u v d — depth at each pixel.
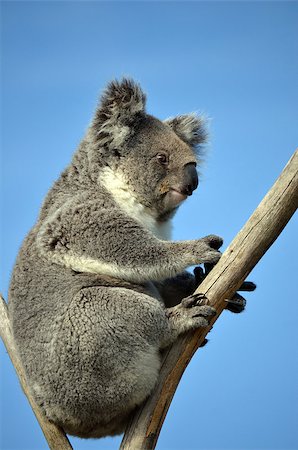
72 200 9.80
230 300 8.92
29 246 9.85
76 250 9.39
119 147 10.46
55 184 10.42
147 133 10.69
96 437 9.52
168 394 8.84
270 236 8.59
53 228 9.55
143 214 10.59
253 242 8.64
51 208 10.02
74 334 8.83
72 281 9.31
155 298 9.73
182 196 10.62
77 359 8.78
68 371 8.80
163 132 10.83
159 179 10.58
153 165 10.55
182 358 8.88
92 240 9.35
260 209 8.60
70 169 10.41
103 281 9.41
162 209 10.77
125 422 9.30
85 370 8.76
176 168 10.59
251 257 8.69
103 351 8.73
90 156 10.34
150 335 8.84
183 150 10.73
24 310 9.35
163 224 11.10
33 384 9.13
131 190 10.48
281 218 8.52
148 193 10.55
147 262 9.23
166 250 9.25
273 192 8.53
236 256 8.72
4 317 9.94
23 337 9.27
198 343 8.94
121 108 10.52
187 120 11.88
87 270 9.34
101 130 10.37
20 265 9.73
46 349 8.98
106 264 9.27
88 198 9.88
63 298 9.15
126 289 9.10
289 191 8.42
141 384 8.77
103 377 8.75
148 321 8.84
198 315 8.77
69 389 8.81
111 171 10.40
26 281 9.52
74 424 9.12
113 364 8.73
